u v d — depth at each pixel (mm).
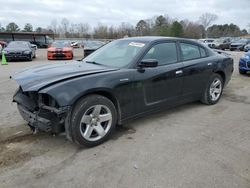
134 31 76375
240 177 2822
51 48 17516
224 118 4719
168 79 4383
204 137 3865
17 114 4809
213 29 85500
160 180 2771
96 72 3627
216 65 5406
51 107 3223
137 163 3111
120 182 2742
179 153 3359
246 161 3166
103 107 3545
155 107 4316
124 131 4082
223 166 3043
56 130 3301
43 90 3117
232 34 87500
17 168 3000
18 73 3932
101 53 4699
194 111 5113
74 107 3283
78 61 4703
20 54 15930
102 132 3594
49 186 2676
